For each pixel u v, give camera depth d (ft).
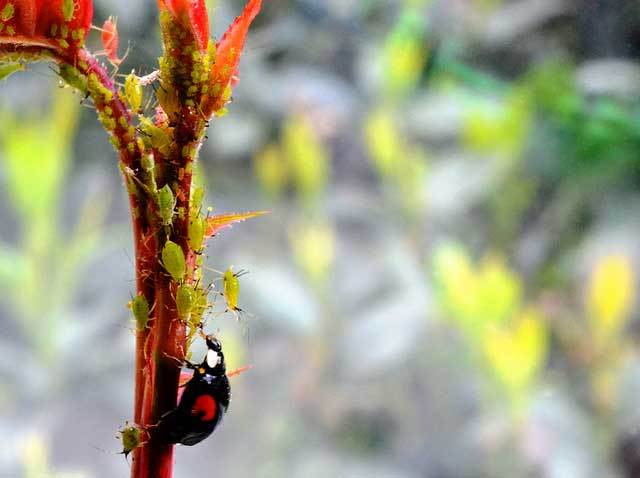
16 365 1.14
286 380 1.43
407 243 1.28
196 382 0.32
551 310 1.27
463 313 0.95
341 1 1.52
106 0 1.08
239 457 1.37
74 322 1.17
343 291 1.29
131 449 0.31
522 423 1.02
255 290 1.27
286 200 1.57
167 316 0.31
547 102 1.09
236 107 1.58
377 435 1.38
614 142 1.11
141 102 0.31
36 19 0.31
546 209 1.38
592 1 1.42
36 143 1.06
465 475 1.29
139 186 0.31
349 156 1.56
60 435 1.34
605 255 1.30
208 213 0.32
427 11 1.42
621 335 1.15
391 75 1.32
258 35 1.38
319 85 1.54
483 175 1.28
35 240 1.10
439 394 1.31
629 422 1.08
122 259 1.49
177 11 0.30
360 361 1.23
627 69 1.15
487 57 1.47
